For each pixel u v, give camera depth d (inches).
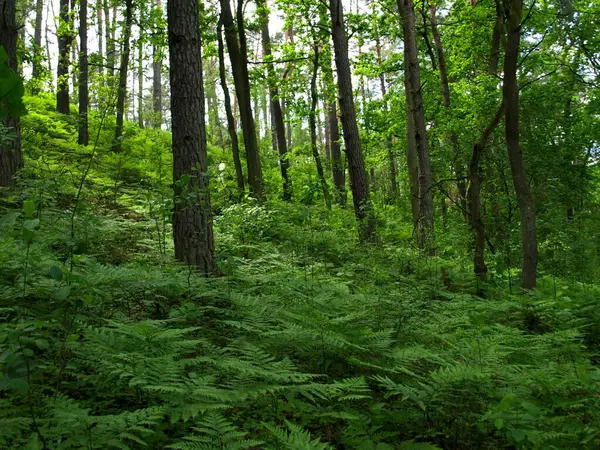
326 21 803.4
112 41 741.9
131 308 200.2
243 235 411.2
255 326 178.7
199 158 273.9
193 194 243.1
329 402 149.3
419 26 795.4
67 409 110.5
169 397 121.9
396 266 345.4
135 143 727.1
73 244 171.3
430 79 820.0
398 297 234.1
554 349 198.5
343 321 183.5
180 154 271.6
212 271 269.9
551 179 510.0
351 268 341.1
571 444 124.6
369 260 357.1
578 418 137.7
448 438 135.0
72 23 777.6
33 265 163.3
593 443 126.0
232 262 246.5
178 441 115.1
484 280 337.1
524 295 286.0
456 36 796.6
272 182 770.2
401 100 973.2
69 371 138.3
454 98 727.1
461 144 561.9
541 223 470.0
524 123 527.2
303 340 171.3
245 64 621.0
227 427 110.3
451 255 421.4
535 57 602.5
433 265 335.3
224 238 376.5
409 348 173.6
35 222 114.3
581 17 607.8
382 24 805.2
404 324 211.6
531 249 314.7
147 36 741.3
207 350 162.9
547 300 262.8
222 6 615.5
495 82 552.1
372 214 477.4
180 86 272.1
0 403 114.2
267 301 215.6
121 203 446.6
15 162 343.0
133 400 136.8
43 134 527.8
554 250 393.1
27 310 156.0
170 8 276.2
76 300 146.3
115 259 283.1
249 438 125.7
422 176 438.6
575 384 149.8
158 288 209.6
